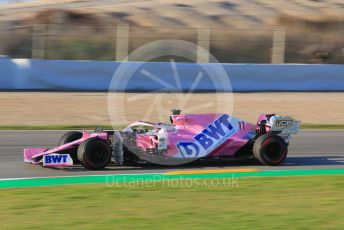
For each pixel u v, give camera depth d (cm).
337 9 18950
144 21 16475
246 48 12531
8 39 11369
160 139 3412
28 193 2789
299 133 5553
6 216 2330
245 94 8100
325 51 12288
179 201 2644
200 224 2228
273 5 18825
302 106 7381
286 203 2631
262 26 17038
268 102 7525
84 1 18900
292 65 8550
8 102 6794
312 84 8675
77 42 11625
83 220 2272
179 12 17500
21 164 3669
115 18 16300
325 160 4109
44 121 5909
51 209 2456
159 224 2219
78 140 3519
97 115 6344
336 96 8288
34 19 15438
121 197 2711
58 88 7788
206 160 3712
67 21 15425
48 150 3675
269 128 3759
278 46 9131
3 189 2895
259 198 2736
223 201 2658
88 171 3406
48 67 7744
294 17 17338
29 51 11062
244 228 2175
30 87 7706
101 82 7912
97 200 2642
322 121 6475
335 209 2516
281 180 3234
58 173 3353
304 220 2311
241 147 3666
